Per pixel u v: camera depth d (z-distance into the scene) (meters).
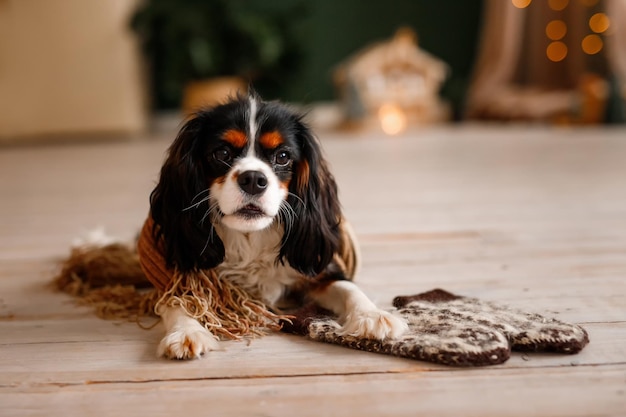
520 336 1.59
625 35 7.25
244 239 1.90
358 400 1.37
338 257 2.10
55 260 2.65
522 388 1.41
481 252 2.63
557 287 2.14
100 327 1.85
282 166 1.86
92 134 7.34
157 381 1.48
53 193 4.25
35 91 7.04
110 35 7.05
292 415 1.32
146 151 6.25
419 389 1.41
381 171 4.88
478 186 4.17
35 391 1.44
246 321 1.79
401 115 7.88
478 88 8.26
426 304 1.86
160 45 7.32
